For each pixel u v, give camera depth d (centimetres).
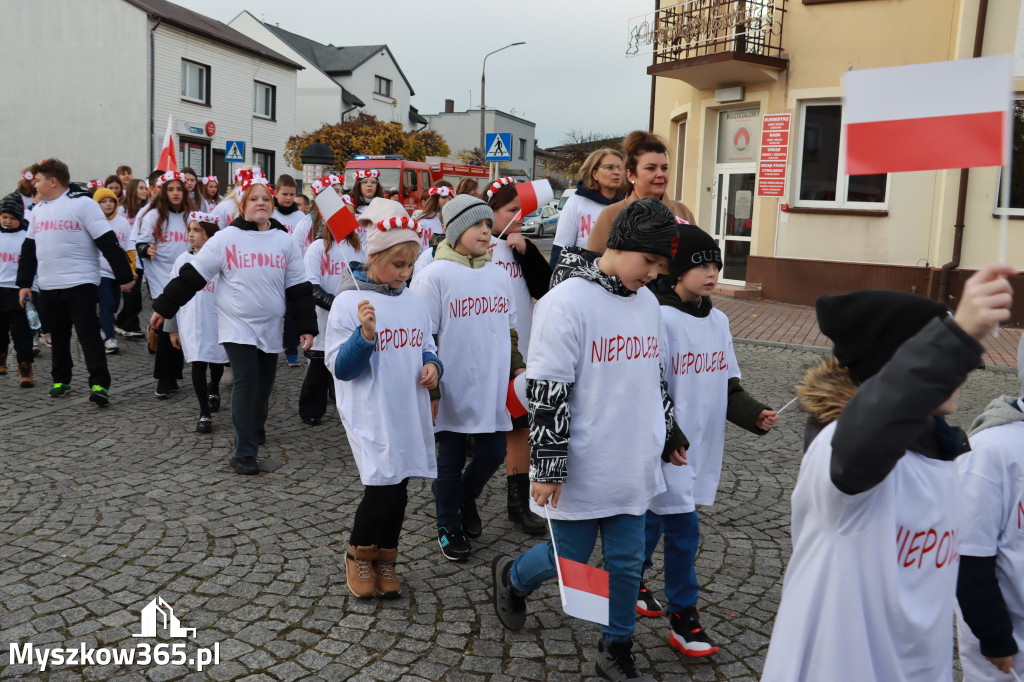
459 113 6706
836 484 162
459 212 407
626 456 281
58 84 2938
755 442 620
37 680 291
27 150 3006
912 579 172
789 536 441
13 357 908
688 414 321
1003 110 138
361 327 337
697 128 1600
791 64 1410
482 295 407
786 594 180
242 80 3275
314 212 680
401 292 362
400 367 354
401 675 301
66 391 734
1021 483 207
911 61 1297
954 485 177
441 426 404
